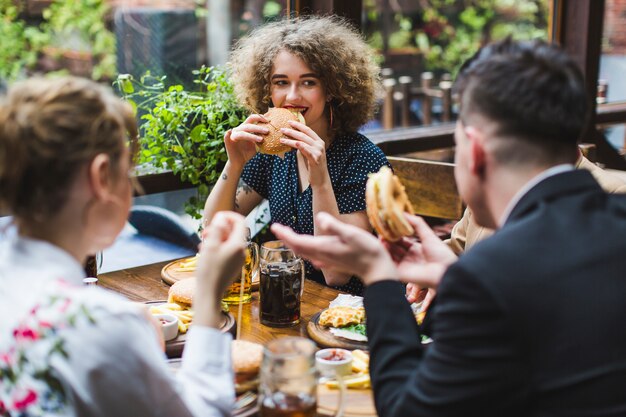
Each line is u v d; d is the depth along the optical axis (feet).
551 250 3.41
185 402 3.66
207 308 4.02
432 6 20.76
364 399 4.71
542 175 3.63
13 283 3.59
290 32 8.20
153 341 3.63
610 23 16.10
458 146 3.91
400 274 4.64
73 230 3.67
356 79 8.11
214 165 9.64
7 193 3.54
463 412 3.40
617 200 3.75
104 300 3.52
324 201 7.65
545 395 3.31
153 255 10.09
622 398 3.27
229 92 9.66
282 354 4.10
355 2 10.47
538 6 18.29
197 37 11.81
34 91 3.58
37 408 3.41
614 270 3.38
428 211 9.63
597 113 14.56
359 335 5.70
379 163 8.18
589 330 3.28
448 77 21.34
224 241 4.34
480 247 3.51
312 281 7.35
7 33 10.55
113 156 3.70
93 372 3.41
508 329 3.30
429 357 3.56
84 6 11.10
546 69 3.59
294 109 8.08
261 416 4.18
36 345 3.43
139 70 11.44
